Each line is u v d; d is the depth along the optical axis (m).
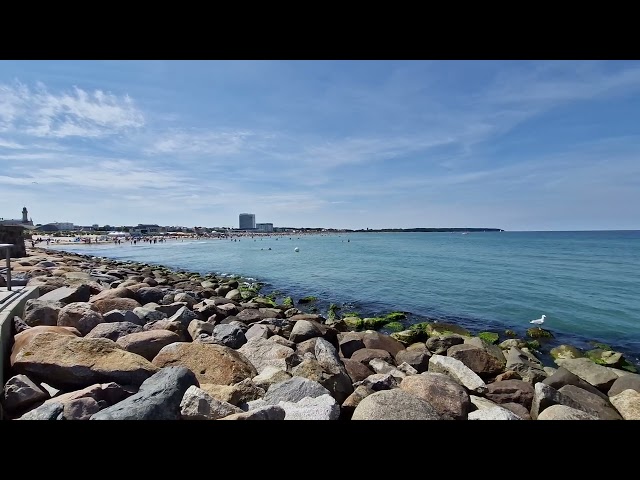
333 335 11.21
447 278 30.69
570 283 27.92
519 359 9.62
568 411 5.32
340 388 6.16
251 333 10.41
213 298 17.52
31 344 5.39
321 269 38.03
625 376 7.91
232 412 4.46
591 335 15.45
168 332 7.47
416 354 9.27
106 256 57.28
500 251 64.44
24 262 20.42
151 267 35.12
